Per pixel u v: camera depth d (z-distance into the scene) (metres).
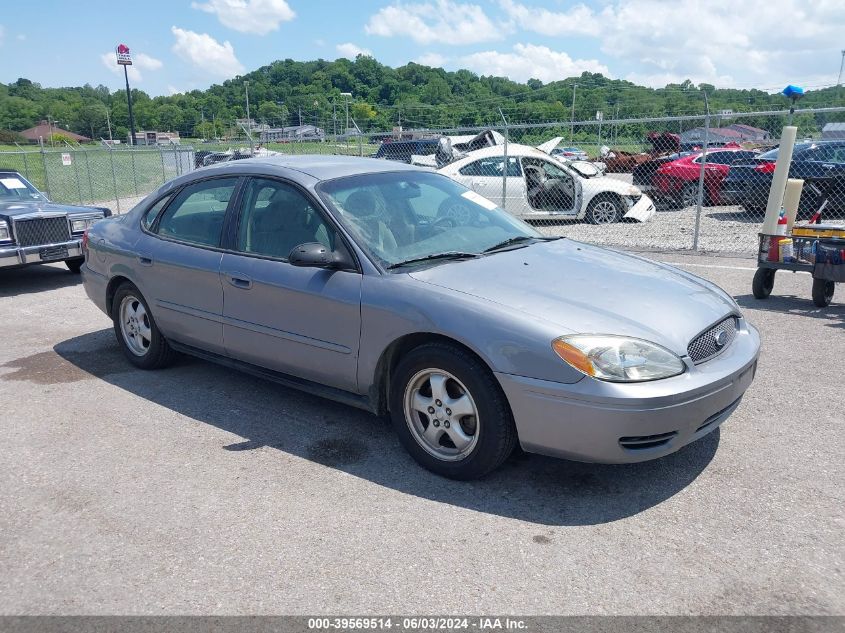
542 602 2.64
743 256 9.64
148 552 3.02
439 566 2.88
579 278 3.73
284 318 4.12
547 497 3.41
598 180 13.31
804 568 2.81
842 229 6.47
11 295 8.42
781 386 4.75
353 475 3.67
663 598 2.65
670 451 3.28
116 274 5.28
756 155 15.75
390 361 3.80
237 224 4.48
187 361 5.59
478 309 3.38
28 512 3.37
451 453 3.59
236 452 3.96
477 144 16.41
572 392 3.13
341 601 2.68
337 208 4.06
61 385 5.11
